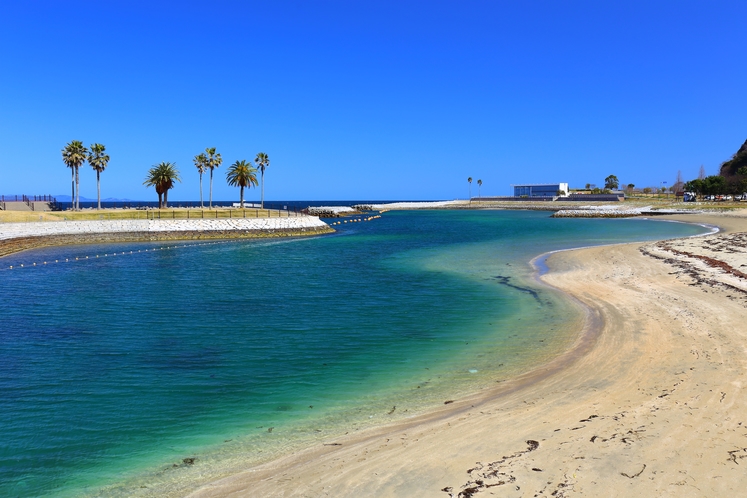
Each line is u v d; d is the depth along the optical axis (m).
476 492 7.36
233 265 39.41
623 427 9.20
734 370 11.98
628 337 16.06
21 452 9.74
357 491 7.67
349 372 14.12
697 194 158.38
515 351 15.59
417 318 20.64
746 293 20.78
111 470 9.04
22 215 63.50
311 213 134.75
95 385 13.31
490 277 30.97
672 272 27.58
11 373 14.25
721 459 7.76
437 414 10.84
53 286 29.69
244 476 8.57
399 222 109.69
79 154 90.69
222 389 12.95
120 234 61.53
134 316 21.56
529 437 9.10
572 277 29.34
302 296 25.91
